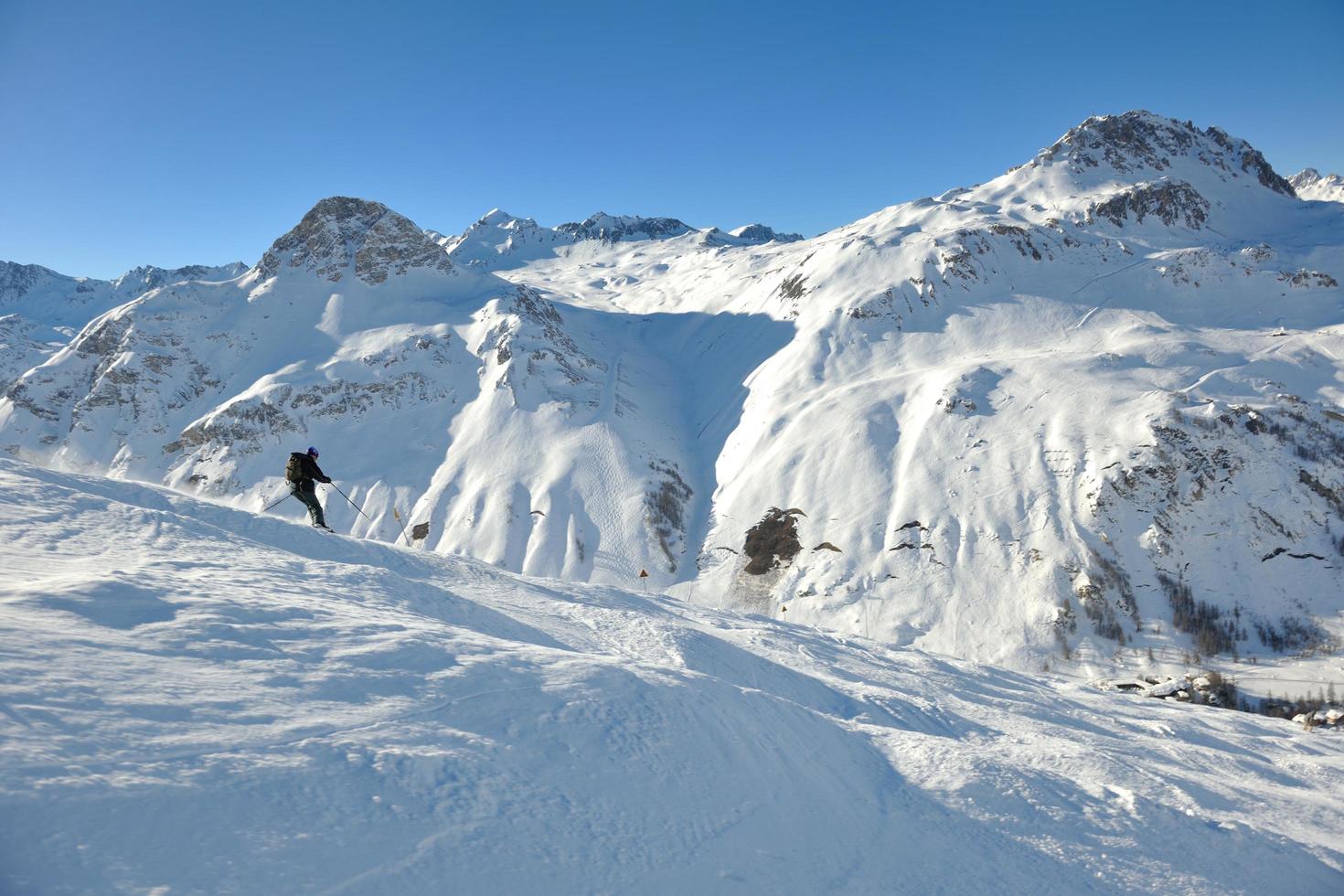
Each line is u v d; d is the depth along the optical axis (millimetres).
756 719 9453
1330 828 14367
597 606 18906
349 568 12336
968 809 9133
